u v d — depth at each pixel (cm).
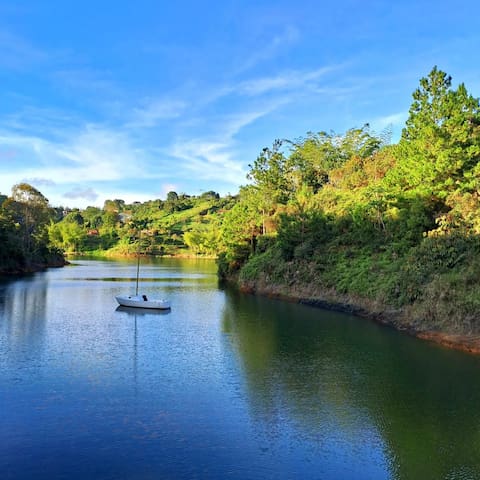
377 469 1280
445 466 1301
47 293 5250
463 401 1780
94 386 1939
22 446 1387
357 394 1858
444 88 4144
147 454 1344
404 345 2670
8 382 1978
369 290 3834
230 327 3281
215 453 1357
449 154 3734
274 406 1727
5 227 8262
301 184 9112
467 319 2673
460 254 3244
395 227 4481
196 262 13212
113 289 5800
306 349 2605
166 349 2609
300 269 5016
